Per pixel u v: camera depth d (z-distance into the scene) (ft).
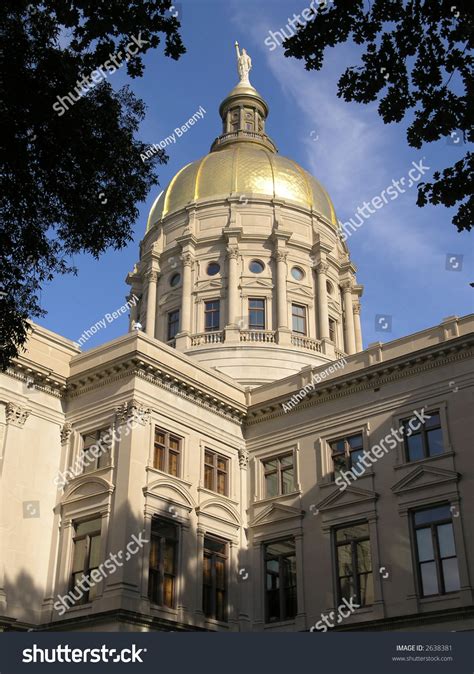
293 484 142.51
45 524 129.90
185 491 133.59
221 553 138.00
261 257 206.90
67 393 140.56
